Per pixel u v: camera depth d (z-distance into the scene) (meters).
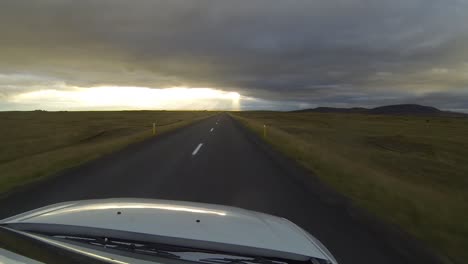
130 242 2.24
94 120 59.66
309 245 2.43
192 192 6.75
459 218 5.89
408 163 17.45
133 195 6.40
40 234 2.34
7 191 6.61
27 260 2.09
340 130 44.94
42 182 7.50
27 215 2.65
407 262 3.72
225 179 8.16
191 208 2.89
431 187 11.52
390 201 6.62
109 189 6.88
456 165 18.45
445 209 6.46
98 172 8.84
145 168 9.58
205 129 29.84
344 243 4.21
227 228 2.54
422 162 18.39
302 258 2.23
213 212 2.86
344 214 5.44
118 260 2.10
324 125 60.62
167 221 2.55
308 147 15.55
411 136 38.44
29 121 54.00
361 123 74.38
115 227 2.40
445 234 4.92
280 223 2.87
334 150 19.22
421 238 4.60
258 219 2.84
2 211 5.25
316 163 11.09
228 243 2.30
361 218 5.26
